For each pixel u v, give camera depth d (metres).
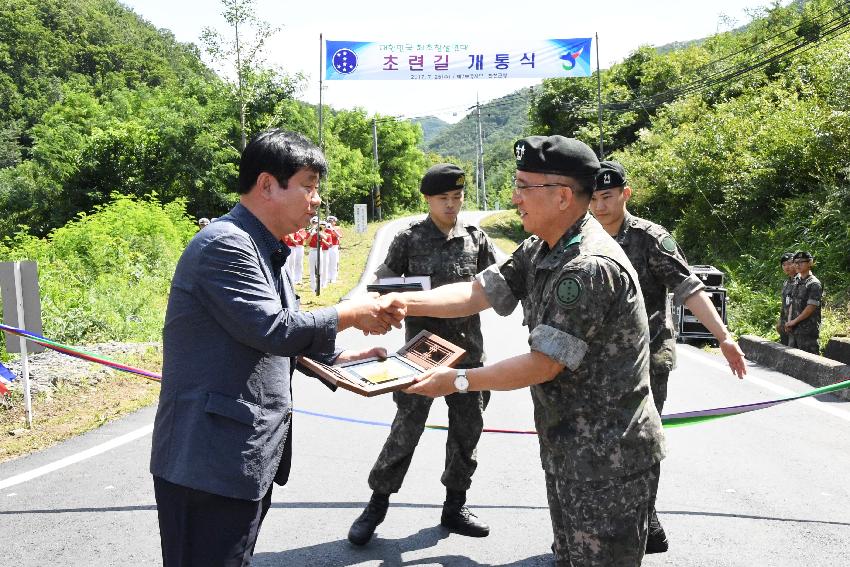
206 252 2.02
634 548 2.15
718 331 3.30
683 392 6.90
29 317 5.61
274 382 2.12
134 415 5.99
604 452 2.12
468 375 2.20
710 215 18.73
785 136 16.31
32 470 4.63
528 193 2.25
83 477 4.50
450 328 3.69
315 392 7.04
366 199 60.62
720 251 17.89
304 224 2.23
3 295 5.53
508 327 11.70
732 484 4.41
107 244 15.12
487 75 15.40
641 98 32.41
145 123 35.53
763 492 4.27
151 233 17.56
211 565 2.01
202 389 2.00
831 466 4.72
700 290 3.35
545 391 2.22
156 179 33.84
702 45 35.47
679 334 10.20
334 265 18.03
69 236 15.21
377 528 3.79
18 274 5.56
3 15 81.19
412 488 4.40
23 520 3.84
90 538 3.62
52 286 10.52
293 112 33.91
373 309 2.32
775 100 20.33
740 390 6.98
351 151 54.00
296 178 2.14
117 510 3.97
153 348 8.60
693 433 5.51
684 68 32.22
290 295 2.35
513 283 2.70
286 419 2.20
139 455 4.94
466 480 3.65
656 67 32.88
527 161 2.23
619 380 2.14
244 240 2.06
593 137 32.41
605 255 2.15
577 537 2.16
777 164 16.55
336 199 51.00
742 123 18.92
